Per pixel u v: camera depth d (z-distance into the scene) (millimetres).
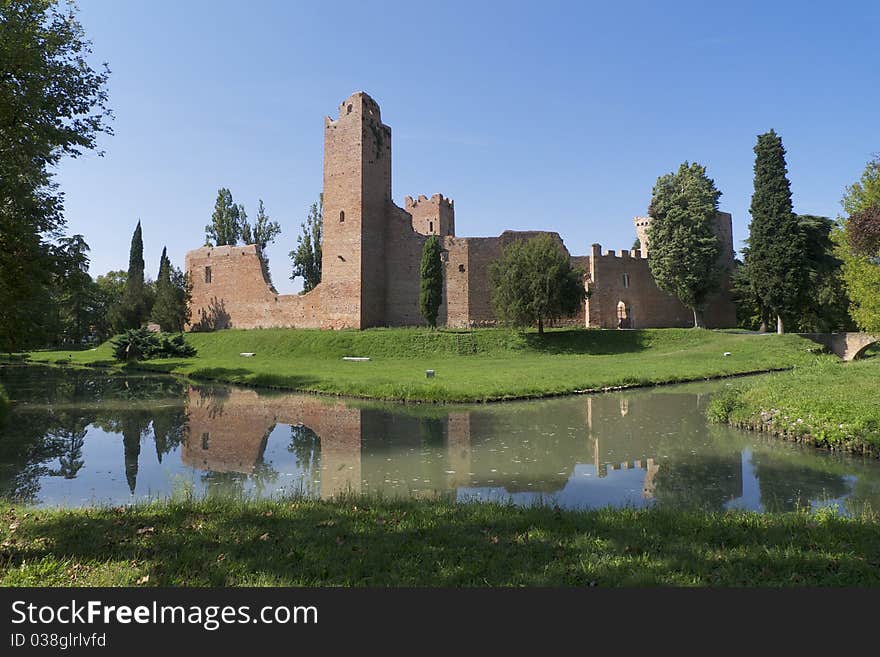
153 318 54312
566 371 28203
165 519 7004
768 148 41062
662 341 41969
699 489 9906
